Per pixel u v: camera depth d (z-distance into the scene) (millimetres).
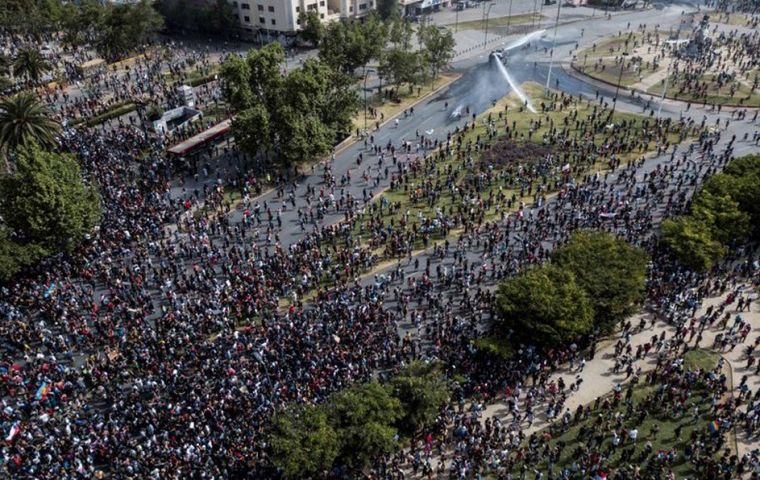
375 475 47156
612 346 61125
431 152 99125
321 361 54688
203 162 95062
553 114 113125
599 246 63281
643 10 192000
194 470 45312
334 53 116500
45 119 83062
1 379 54406
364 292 66562
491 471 47938
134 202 80875
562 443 49812
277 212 80125
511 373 55750
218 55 148000
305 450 44094
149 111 105812
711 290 67500
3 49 144500
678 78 130625
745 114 111750
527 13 190125
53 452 46750
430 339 59969
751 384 56062
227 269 68938
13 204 65750
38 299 64250
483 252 73312
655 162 93375
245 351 57094
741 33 162375
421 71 126812
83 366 57094
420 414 49594
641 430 51281
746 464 47719
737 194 72312
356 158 97562
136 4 149500
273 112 87000
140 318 61781
